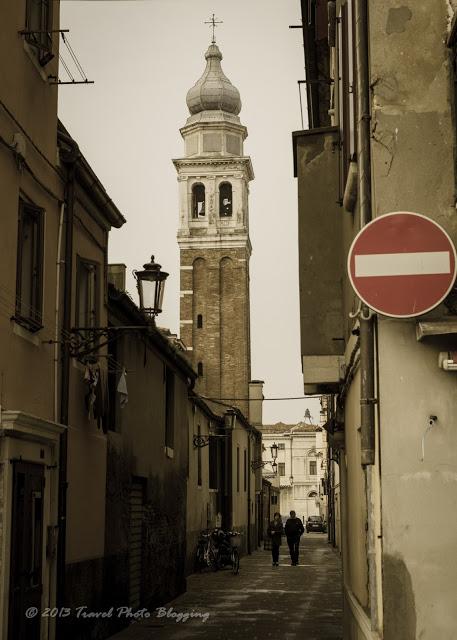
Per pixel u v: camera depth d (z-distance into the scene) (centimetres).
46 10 1562
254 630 2130
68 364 1619
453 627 870
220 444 5125
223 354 10281
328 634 2066
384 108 950
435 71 952
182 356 2847
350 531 1516
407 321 909
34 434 1405
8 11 1377
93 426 1834
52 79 1577
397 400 902
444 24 957
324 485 11981
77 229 1734
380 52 958
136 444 2277
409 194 938
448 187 937
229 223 10512
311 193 1520
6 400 1340
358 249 884
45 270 1537
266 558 5453
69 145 1625
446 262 876
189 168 10619
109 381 2059
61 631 1566
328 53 1944
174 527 2875
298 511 15850
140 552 2364
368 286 879
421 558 881
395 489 892
